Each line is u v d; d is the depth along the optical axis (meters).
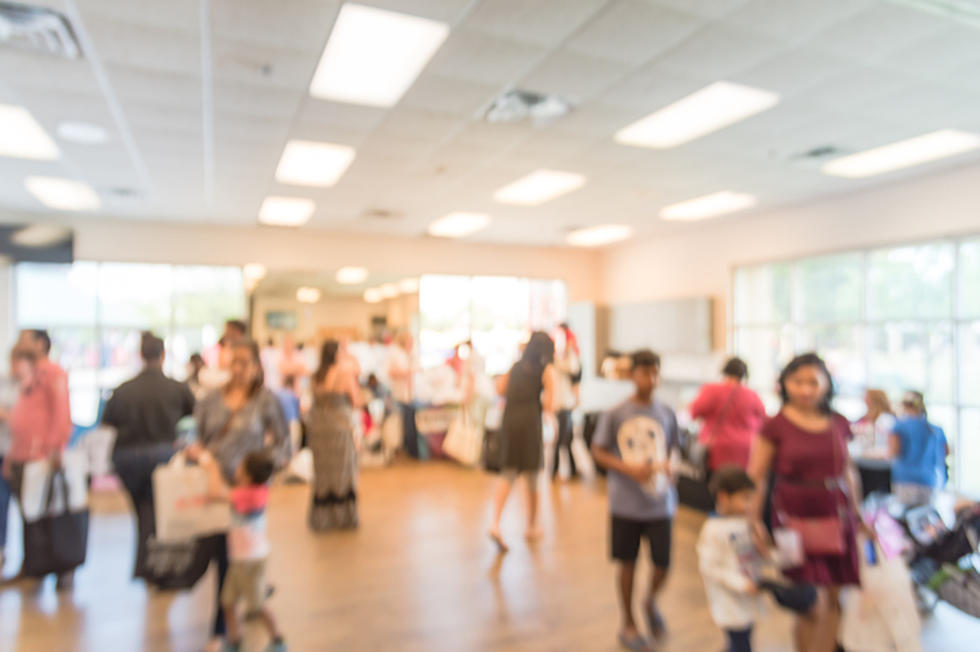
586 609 3.56
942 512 5.54
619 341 11.27
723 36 3.53
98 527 5.14
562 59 3.81
